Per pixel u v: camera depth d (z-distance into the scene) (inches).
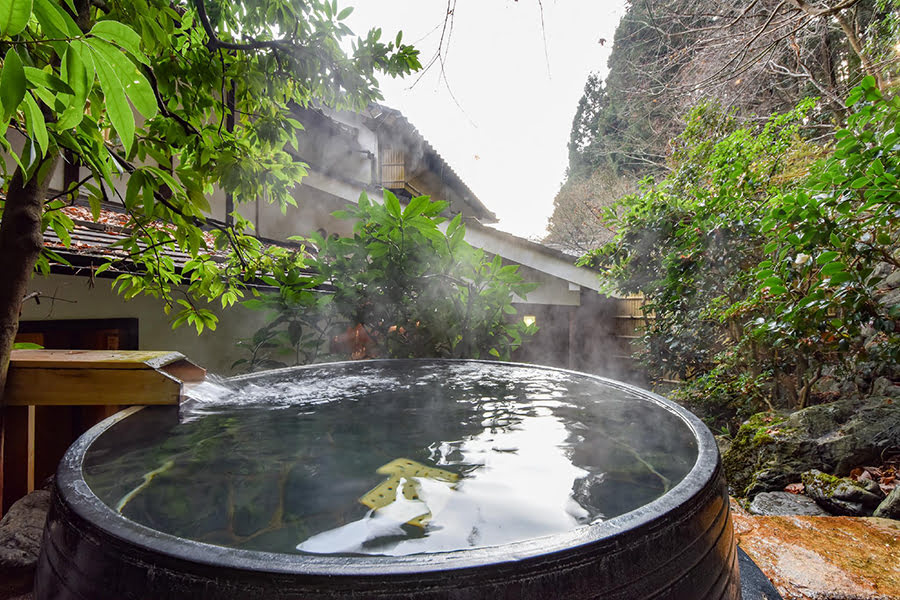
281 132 111.1
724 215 177.8
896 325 115.2
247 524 28.9
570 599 22.2
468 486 35.6
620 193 597.0
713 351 218.7
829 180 103.2
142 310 159.5
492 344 149.5
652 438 49.3
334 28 97.0
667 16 282.7
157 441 47.8
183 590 21.4
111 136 79.9
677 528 26.7
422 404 66.5
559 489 35.1
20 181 64.0
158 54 82.4
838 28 263.9
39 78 30.9
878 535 73.5
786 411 176.6
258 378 78.2
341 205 327.0
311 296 133.9
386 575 20.4
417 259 141.9
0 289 61.6
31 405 63.0
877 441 125.6
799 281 123.3
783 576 62.0
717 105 255.1
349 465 40.6
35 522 56.5
